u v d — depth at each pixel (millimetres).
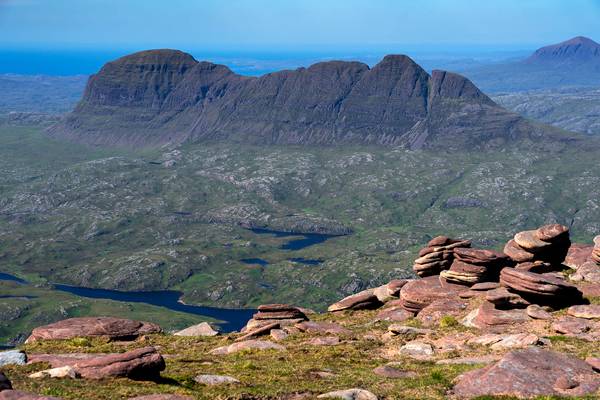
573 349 52031
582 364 42188
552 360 42375
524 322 63656
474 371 42844
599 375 40906
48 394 36562
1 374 33781
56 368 42469
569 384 39375
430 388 41625
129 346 63656
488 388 40188
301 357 55969
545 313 64125
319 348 59875
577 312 63469
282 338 66188
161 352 61156
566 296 67000
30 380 40344
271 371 49406
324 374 47938
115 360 43156
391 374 47562
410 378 45594
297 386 43656
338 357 55656
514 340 55062
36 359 48406
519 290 67812
